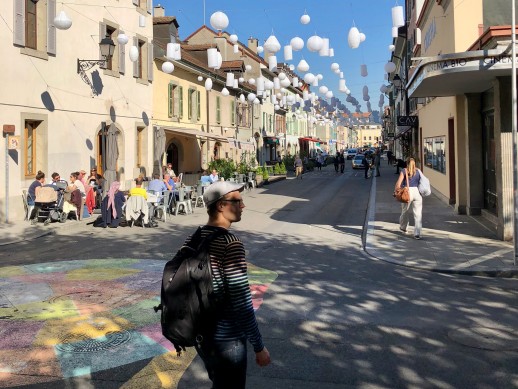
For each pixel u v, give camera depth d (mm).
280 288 7504
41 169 15969
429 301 6793
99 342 5316
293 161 46500
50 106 16266
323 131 85938
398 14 9852
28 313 6324
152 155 23406
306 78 14133
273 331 5617
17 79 14781
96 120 18875
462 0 13898
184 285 2734
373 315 6184
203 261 2750
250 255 10125
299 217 16219
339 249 10789
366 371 4527
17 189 14797
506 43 9297
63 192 14820
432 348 5074
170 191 17031
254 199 22094
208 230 2900
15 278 8227
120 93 20578
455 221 13664
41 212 14164
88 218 15578
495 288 7496
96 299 6961
